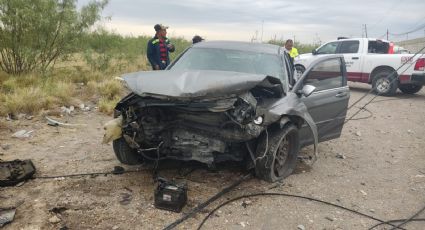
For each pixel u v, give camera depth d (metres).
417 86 14.45
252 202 4.48
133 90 4.39
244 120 4.35
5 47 10.48
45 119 7.34
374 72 13.85
